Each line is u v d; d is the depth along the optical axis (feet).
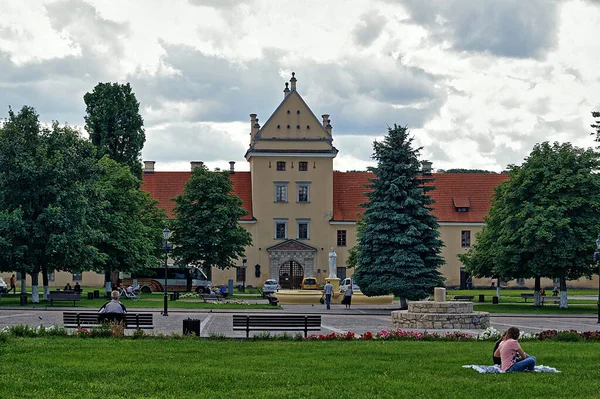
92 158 206.18
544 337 98.12
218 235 270.26
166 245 159.22
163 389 59.57
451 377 66.18
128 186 235.81
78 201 195.62
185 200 272.51
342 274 328.70
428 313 127.54
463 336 98.43
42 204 195.52
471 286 331.36
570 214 198.49
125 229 229.66
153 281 276.62
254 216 327.67
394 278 194.80
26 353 77.82
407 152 199.62
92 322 107.04
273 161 328.29
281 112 329.31
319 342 92.32
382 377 65.57
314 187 329.31
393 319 130.62
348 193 338.75
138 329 97.40
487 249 217.36
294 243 326.65
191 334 98.27
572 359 77.36
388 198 197.47
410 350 84.43
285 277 327.88
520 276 209.87
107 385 60.54
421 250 195.00
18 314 155.12
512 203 205.36
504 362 69.97
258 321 102.42
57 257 194.59
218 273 325.21
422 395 57.82
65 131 206.80
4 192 189.98
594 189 198.08
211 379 63.67
